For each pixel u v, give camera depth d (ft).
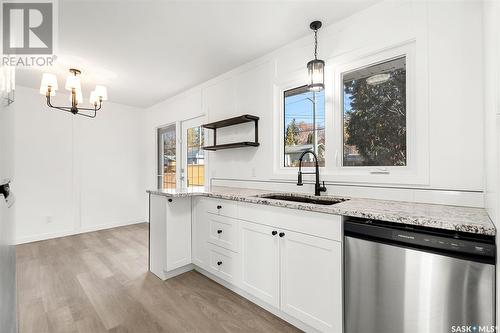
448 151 5.28
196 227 8.52
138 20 6.86
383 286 4.25
